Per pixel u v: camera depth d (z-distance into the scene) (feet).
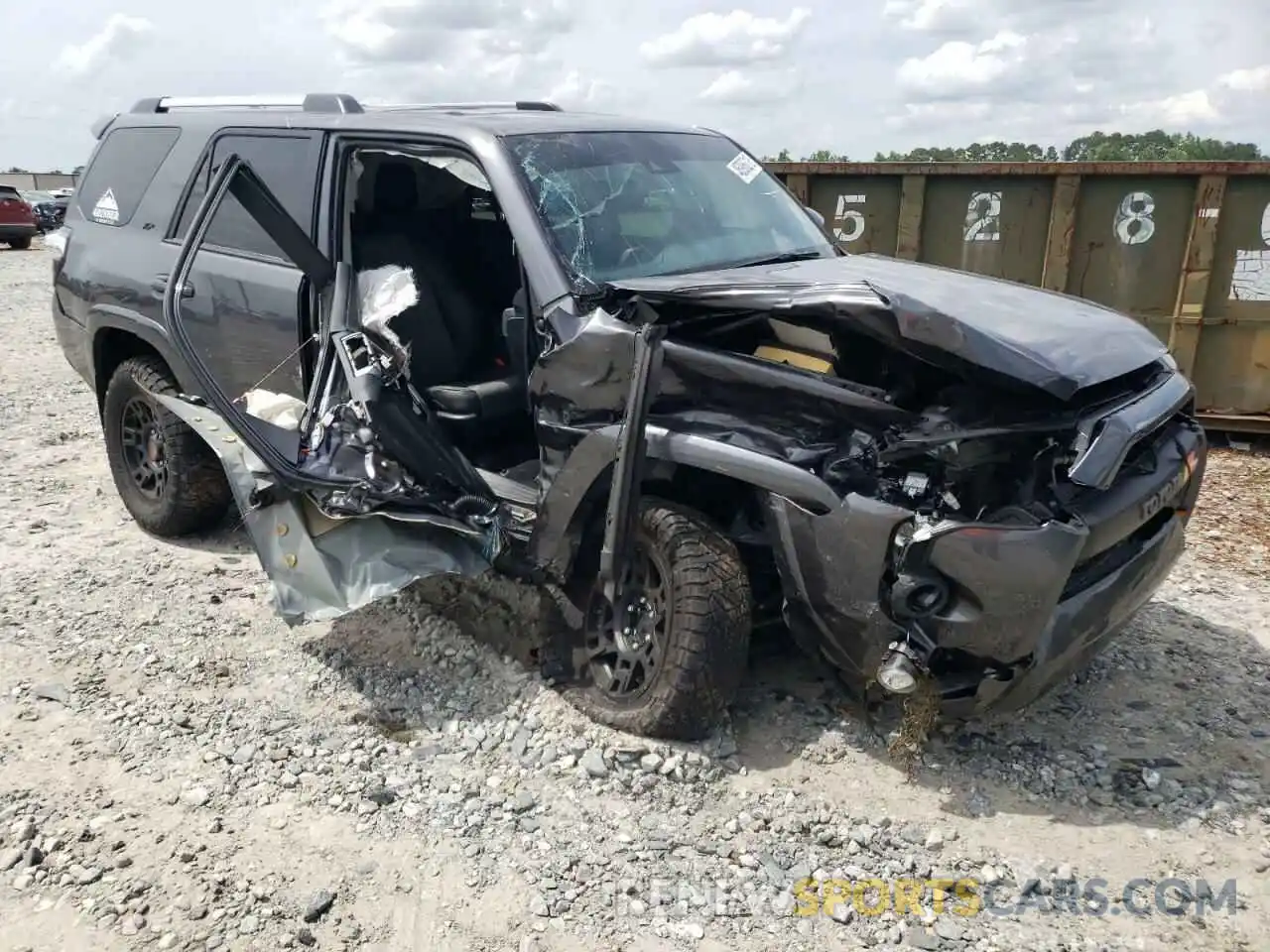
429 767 12.09
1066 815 11.43
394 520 13.46
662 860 10.64
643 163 15.01
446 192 16.30
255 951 9.33
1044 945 9.60
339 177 15.24
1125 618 12.20
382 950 9.41
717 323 11.87
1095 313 13.05
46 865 10.38
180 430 17.47
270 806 11.37
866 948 9.55
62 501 20.71
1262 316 24.86
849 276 13.23
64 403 28.86
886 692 11.80
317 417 13.92
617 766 11.99
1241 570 18.01
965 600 10.52
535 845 10.81
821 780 11.91
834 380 11.10
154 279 17.48
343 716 13.08
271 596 15.34
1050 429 10.55
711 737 12.45
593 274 13.03
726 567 11.76
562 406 12.45
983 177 26.45
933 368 10.97
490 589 15.89
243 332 16.03
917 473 10.80
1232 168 24.18
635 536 12.28
